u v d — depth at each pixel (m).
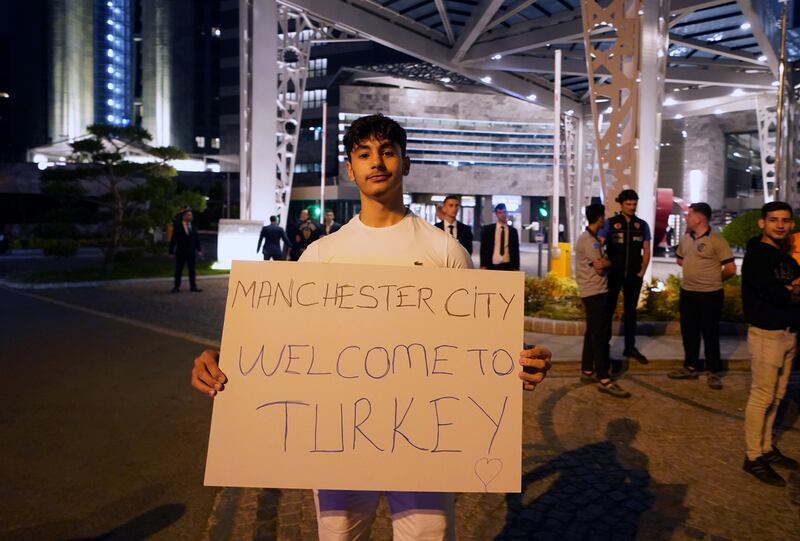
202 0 87.06
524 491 3.79
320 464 1.85
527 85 28.88
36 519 3.44
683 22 21.50
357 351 1.89
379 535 3.28
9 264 20.72
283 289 1.91
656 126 11.44
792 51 29.64
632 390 6.05
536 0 19.41
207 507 3.63
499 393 1.88
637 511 3.51
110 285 14.68
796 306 3.92
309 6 18.22
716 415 5.29
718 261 6.20
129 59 92.56
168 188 17.64
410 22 21.50
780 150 18.11
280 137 19.00
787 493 3.73
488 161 48.47
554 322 8.78
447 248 2.06
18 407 5.44
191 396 5.79
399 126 2.01
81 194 16.53
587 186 34.28
